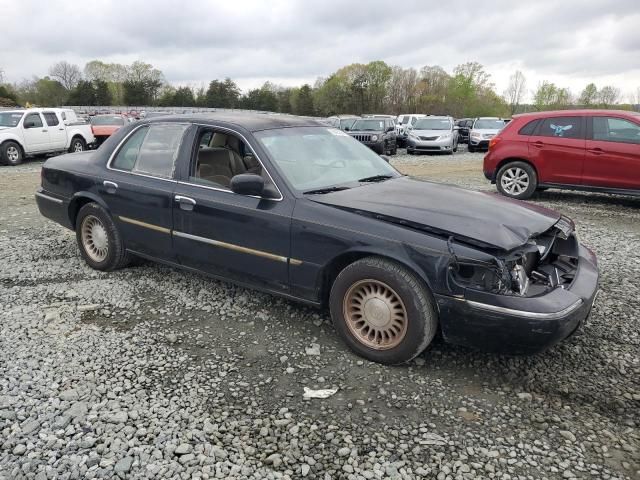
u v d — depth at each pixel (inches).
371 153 193.5
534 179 369.1
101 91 3132.4
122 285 191.0
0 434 107.4
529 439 109.4
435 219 131.6
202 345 146.9
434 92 3125.0
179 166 174.7
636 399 123.7
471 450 105.7
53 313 165.2
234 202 157.6
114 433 108.3
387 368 136.0
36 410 115.3
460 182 469.1
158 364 136.4
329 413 117.0
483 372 134.9
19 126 664.4
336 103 3137.3
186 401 120.1
